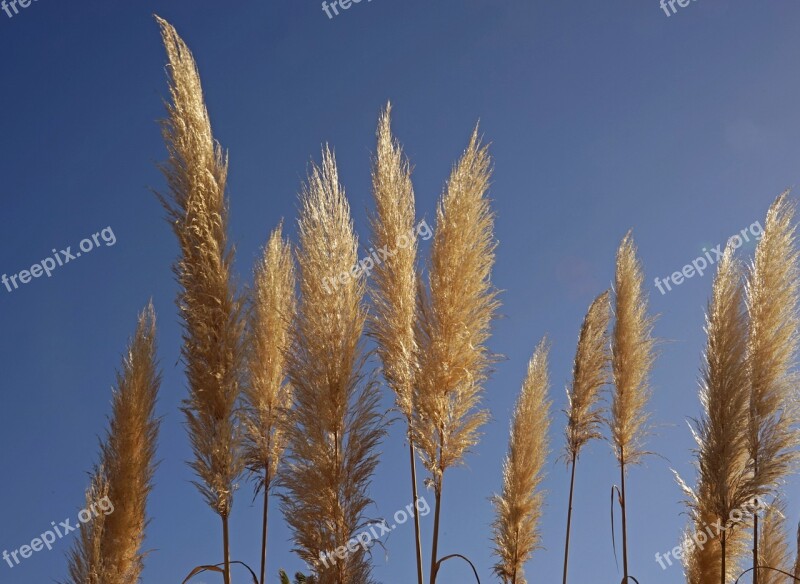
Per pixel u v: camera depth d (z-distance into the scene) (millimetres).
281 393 1936
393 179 1870
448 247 1836
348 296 1802
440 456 1798
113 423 2131
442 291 1827
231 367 1734
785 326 1940
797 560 2090
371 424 1771
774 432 1914
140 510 2123
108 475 2113
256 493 1880
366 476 1761
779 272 1956
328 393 1765
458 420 1812
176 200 1742
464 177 1854
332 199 1815
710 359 1979
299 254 1807
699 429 1985
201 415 1726
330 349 1775
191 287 1729
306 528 1744
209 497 1711
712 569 2107
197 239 1729
